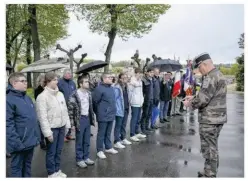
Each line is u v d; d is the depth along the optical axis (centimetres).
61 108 436
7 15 1752
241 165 517
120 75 654
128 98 662
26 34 2016
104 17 1581
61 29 2136
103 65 598
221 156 575
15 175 368
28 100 379
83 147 511
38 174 468
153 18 1650
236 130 859
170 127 884
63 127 445
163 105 970
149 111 794
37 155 576
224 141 710
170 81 1010
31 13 1473
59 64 895
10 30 1858
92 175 460
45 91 425
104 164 516
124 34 1684
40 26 1905
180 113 1183
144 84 741
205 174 432
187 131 822
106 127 575
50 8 1498
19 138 356
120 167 501
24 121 363
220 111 418
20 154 370
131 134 705
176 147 641
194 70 445
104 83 551
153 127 845
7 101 355
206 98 415
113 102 556
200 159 552
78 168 494
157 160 543
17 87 364
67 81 678
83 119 498
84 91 502
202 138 430
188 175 465
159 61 1018
